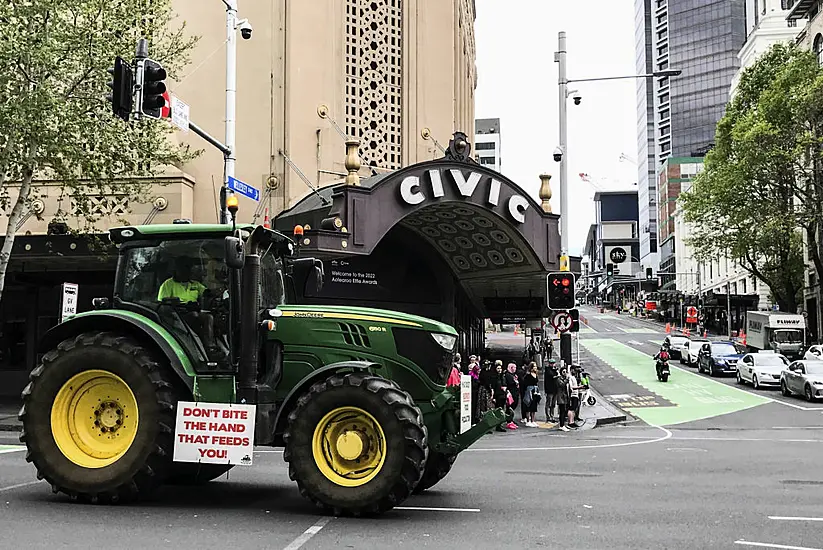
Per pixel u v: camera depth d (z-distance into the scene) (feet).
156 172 75.92
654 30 565.53
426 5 87.10
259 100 79.05
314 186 78.43
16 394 93.91
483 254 86.12
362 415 25.31
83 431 27.50
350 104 81.97
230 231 28.50
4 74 58.95
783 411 91.04
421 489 30.58
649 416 89.86
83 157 63.31
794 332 162.50
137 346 27.20
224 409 26.32
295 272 31.58
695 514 26.89
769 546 22.06
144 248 29.17
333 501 24.86
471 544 21.75
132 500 27.20
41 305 94.99
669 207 444.55
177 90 79.87
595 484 34.55
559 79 89.30
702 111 505.25
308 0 80.38
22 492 29.14
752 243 157.79
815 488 33.91
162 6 71.10
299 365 27.40
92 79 63.36
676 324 323.57
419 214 76.69
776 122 144.56
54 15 61.31
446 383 28.96
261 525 23.89
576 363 96.53
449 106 87.35
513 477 36.96
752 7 341.41
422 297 86.89
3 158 59.98
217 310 27.84
